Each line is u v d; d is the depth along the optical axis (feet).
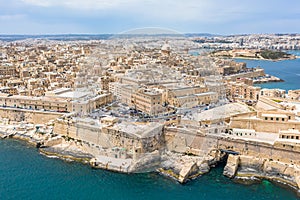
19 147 573.33
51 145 566.77
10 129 652.48
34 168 485.15
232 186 435.12
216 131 522.47
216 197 406.41
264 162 469.57
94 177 455.63
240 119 538.06
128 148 486.38
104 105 580.71
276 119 526.57
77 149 548.72
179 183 440.45
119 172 471.21
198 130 503.61
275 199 403.75
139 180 447.01
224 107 586.45
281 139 481.05
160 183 440.04
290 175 449.48
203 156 497.05
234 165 466.70
